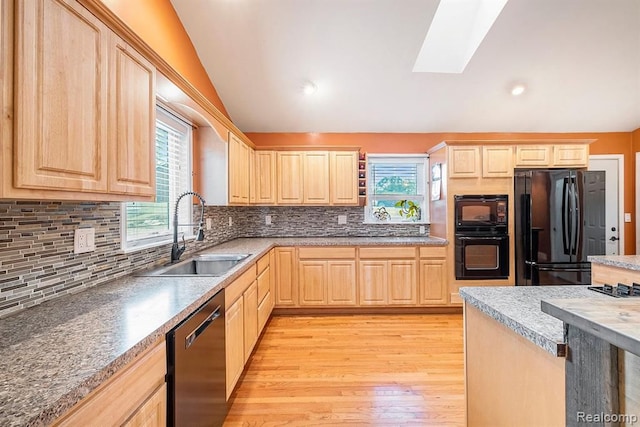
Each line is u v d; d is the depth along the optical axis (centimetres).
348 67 303
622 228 411
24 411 61
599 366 66
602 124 400
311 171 380
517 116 382
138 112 139
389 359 252
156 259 214
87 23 108
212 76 311
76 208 144
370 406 192
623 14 251
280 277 354
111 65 120
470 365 141
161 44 219
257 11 245
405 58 292
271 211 412
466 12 292
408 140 412
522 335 97
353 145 411
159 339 106
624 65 304
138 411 93
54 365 78
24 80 85
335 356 258
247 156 348
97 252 158
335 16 251
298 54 286
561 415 86
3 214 111
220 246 317
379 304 355
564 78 322
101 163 115
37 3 89
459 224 351
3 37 80
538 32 268
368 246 353
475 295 134
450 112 374
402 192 418
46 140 92
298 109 365
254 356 258
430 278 354
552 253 337
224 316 172
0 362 79
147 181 146
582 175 335
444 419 181
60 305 125
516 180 350
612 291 132
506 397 113
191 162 276
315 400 199
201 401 138
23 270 118
